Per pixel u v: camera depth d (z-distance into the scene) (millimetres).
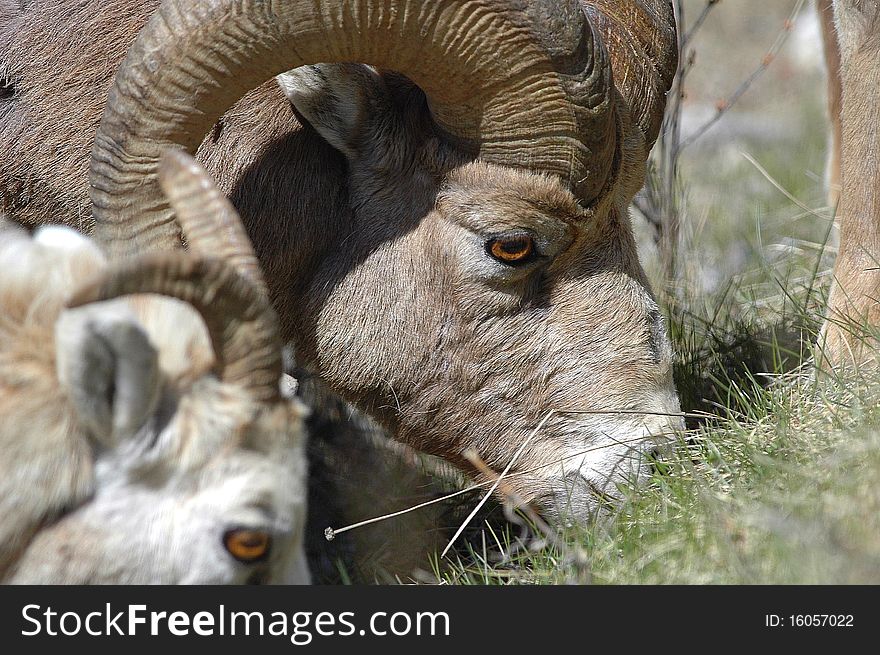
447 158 12922
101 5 14039
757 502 11734
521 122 12305
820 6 17656
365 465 15359
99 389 8695
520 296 13078
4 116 14094
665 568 11352
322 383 14422
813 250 20656
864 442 11898
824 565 10359
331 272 13492
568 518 13250
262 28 11945
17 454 8945
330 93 12961
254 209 13562
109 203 12297
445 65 12164
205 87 12062
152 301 9609
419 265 13180
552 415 13281
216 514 9008
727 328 18125
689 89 38250
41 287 9438
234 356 8977
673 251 19750
